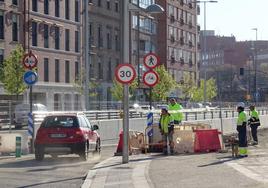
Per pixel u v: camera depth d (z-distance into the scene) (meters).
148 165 17.69
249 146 28.88
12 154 25.06
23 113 39.72
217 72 138.50
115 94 66.62
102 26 74.94
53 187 13.91
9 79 53.72
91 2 72.19
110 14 77.25
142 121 39.53
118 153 23.58
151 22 90.19
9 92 54.12
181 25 103.56
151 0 88.44
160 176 14.80
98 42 73.75
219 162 18.17
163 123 22.64
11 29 58.53
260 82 132.88
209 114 47.97
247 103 94.88
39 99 61.41
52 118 21.91
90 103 52.97
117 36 79.38
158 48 95.69
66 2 67.50
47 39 63.78
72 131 21.47
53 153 21.52
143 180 14.12
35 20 61.47
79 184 14.48
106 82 75.50
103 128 34.91
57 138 21.42
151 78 20.86
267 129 51.44
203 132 23.84
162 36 95.81
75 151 21.44
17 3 59.41
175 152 23.34
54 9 65.19
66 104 49.12
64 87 65.88
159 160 19.38
